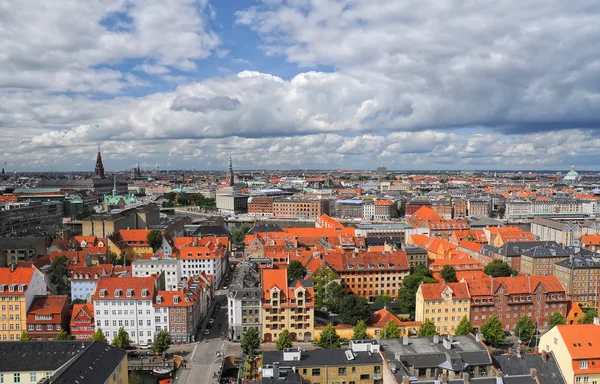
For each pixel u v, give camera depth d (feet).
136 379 514.68
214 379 497.87
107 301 594.24
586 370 401.90
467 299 620.90
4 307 587.68
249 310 606.14
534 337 599.16
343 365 416.87
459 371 394.52
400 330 581.53
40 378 402.72
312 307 610.65
